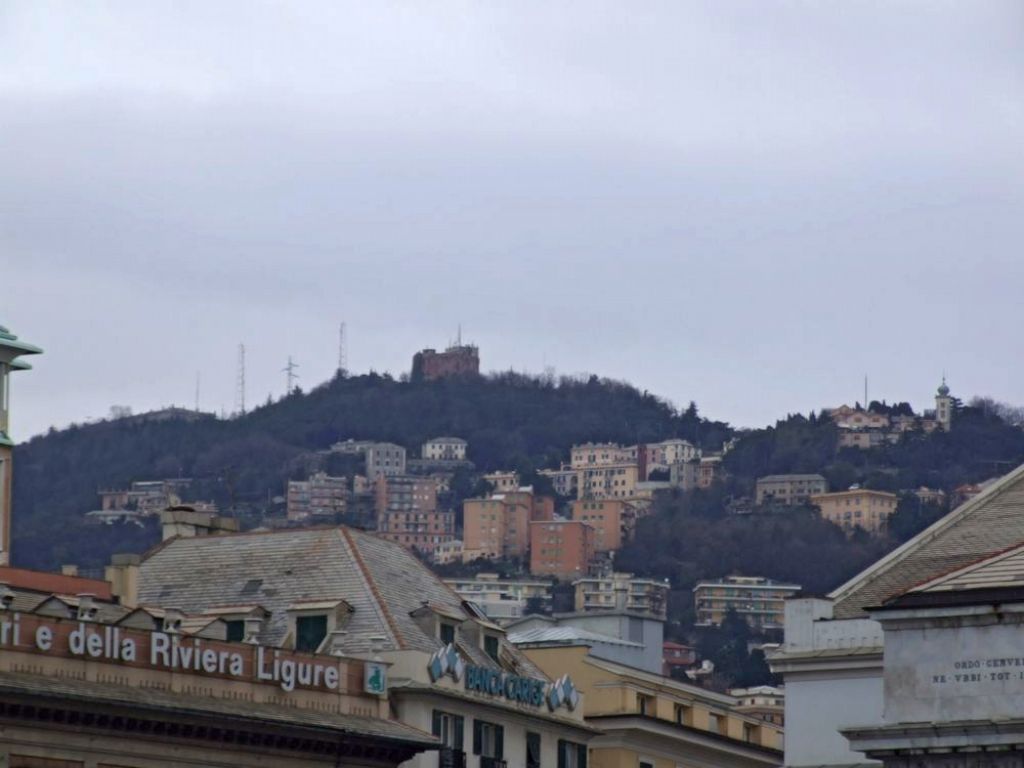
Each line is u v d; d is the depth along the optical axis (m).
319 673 163.88
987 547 163.00
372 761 164.25
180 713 148.88
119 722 145.50
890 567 166.50
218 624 175.00
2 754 138.50
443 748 170.25
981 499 167.75
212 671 155.00
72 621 146.00
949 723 124.94
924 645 126.88
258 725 154.50
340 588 182.75
